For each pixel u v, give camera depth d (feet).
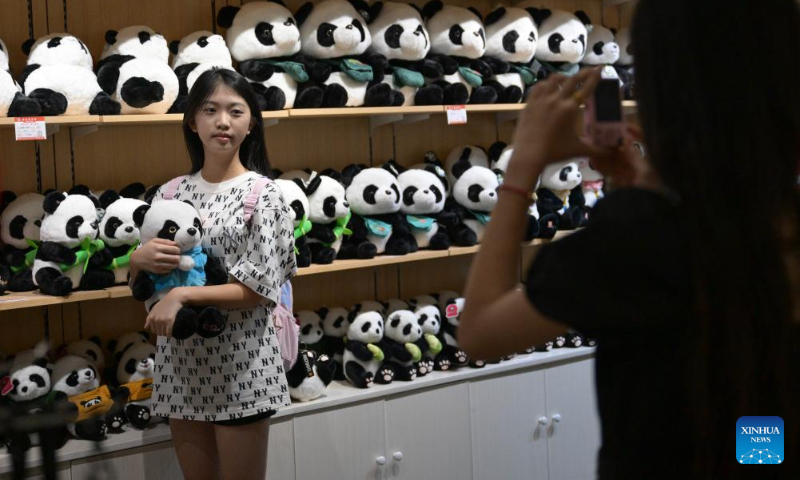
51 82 7.77
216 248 6.68
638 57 2.82
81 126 8.57
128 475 7.82
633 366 2.84
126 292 8.03
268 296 6.52
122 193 8.66
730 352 2.59
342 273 10.61
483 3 11.59
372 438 9.31
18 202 8.15
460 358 10.09
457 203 10.66
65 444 7.64
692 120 2.66
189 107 6.82
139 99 8.12
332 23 9.31
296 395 8.84
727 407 2.63
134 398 8.21
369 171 9.83
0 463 7.13
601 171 3.20
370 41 9.75
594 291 2.69
